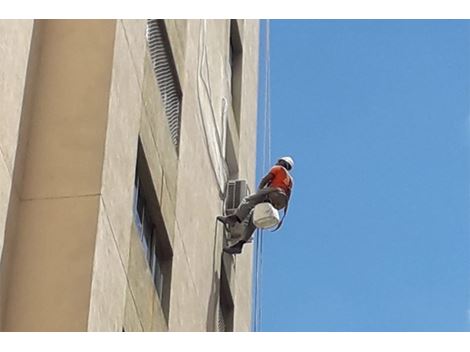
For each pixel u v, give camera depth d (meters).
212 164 28.00
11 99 16.91
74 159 17.88
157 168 22.78
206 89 28.14
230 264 28.80
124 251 18.67
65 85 18.62
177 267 23.78
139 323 20.33
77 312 16.50
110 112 18.41
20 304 16.61
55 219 17.31
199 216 26.14
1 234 16.28
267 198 25.45
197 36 27.84
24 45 17.64
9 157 16.80
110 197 18.03
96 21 19.30
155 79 23.19
